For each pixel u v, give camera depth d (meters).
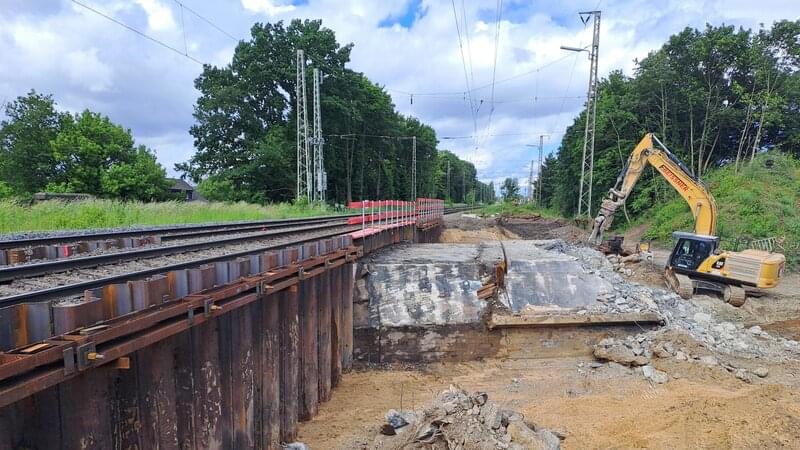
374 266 17.62
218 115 51.22
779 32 41.16
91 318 4.70
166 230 15.16
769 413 9.45
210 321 6.94
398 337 15.81
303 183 50.31
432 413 8.45
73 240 11.70
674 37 43.66
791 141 41.41
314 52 55.75
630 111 47.03
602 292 17.41
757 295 18.67
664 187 41.91
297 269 9.66
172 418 6.10
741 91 40.75
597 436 9.49
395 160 88.56
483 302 16.62
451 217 59.12
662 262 23.30
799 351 14.30
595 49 33.78
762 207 29.69
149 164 45.09
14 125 47.28
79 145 43.19
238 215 26.59
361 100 66.12
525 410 11.35
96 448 4.90
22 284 7.06
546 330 15.91
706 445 8.65
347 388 13.43
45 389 4.34
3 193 34.44
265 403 8.96
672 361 13.56
